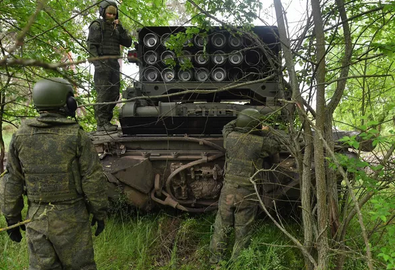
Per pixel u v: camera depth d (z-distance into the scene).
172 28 4.63
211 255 3.45
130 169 3.84
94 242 3.79
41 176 2.45
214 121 4.11
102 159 4.08
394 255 1.69
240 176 3.25
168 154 4.11
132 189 3.93
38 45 4.46
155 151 4.14
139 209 4.24
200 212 4.21
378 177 2.39
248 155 3.24
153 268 3.41
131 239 3.72
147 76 4.80
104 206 2.70
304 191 2.52
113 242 3.75
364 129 1.98
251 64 4.75
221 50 4.67
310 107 2.56
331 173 2.58
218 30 4.47
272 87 4.64
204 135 4.27
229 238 3.53
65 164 2.47
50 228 2.44
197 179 4.13
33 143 2.43
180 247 3.77
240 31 2.76
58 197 2.48
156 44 4.71
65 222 2.49
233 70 4.91
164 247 3.78
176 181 4.11
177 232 3.96
